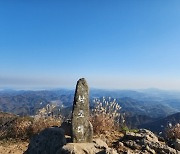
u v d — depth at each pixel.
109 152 8.78
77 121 10.89
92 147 9.97
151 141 10.94
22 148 13.61
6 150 13.21
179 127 13.62
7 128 16.30
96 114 14.45
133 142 10.92
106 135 13.28
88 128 11.02
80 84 11.08
